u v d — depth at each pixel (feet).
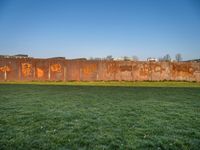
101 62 77.41
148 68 78.59
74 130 19.11
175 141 16.55
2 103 32.91
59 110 27.84
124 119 23.34
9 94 44.06
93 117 24.06
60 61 76.07
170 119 23.57
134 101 36.52
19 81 73.97
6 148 14.93
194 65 78.28
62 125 20.63
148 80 78.38
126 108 29.86
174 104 33.68
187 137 17.61
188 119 23.62
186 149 15.21
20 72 74.49
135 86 66.54
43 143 15.92
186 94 47.24
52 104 32.42
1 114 25.05
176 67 78.64
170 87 64.49
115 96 42.80
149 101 36.68
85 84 70.95
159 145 15.83
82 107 30.27
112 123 21.63
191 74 78.38
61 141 16.31
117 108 29.78
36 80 75.25
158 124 21.42
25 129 19.25
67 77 76.28
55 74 76.07
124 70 78.07
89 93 47.37
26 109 28.25
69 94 45.16
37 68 75.46
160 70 78.59
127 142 16.31
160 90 55.52
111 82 75.61
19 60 74.43
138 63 78.28
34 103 33.12
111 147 15.38
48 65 75.87
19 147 15.12
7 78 73.72
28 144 15.69
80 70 76.69
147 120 22.97
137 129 19.62
